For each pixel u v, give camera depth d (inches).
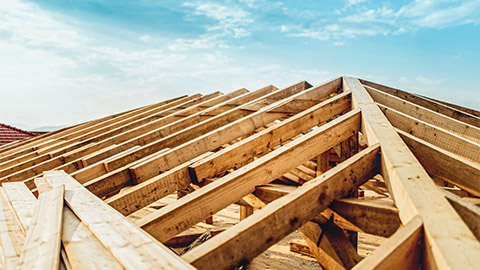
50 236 56.0
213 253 49.9
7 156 211.6
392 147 80.2
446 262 40.9
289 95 189.2
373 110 109.7
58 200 76.7
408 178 64.4
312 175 161.0
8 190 115.0
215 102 234.8
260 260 153.6
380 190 234.2
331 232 87.4
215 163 95.2
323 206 70.7
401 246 45.9
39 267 45.4
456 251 42.9
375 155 82.4
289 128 112.9
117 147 150.5
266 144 107.4
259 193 83.7
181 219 67.0
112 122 261.9
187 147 113.7
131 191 82.7
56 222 62.3
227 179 76.5
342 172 74.7
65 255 50.6
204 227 211.2
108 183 98.7
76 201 77.1
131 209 82.3
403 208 61.4
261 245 57.0
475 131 114.0
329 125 101.6
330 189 72.4
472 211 54.0
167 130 173.5
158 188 87.9
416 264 49.7
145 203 85.1
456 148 96.3
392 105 145.3
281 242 178.7
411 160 73.0
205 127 154.2
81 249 51.7
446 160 80.6
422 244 49.9
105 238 53.4
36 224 62.9
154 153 129.6
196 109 224.2
